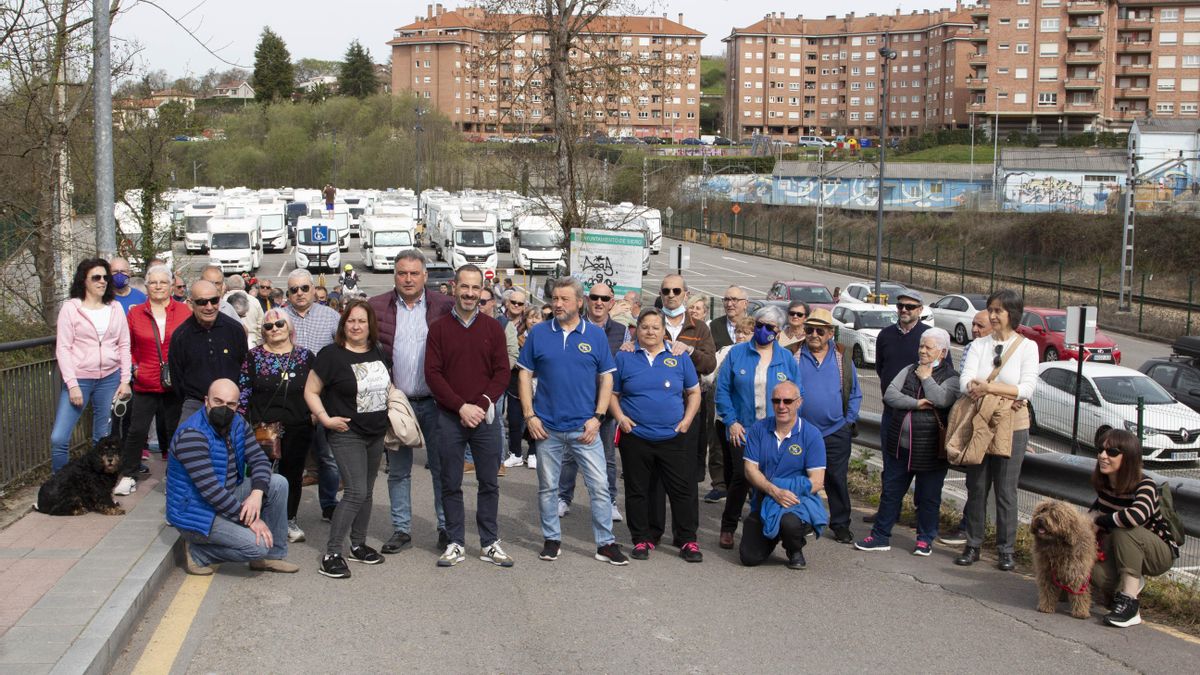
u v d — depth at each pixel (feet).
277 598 21.97
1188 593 23.32
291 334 26.45
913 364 27.68
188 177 364.38
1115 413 54.85
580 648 19.21
